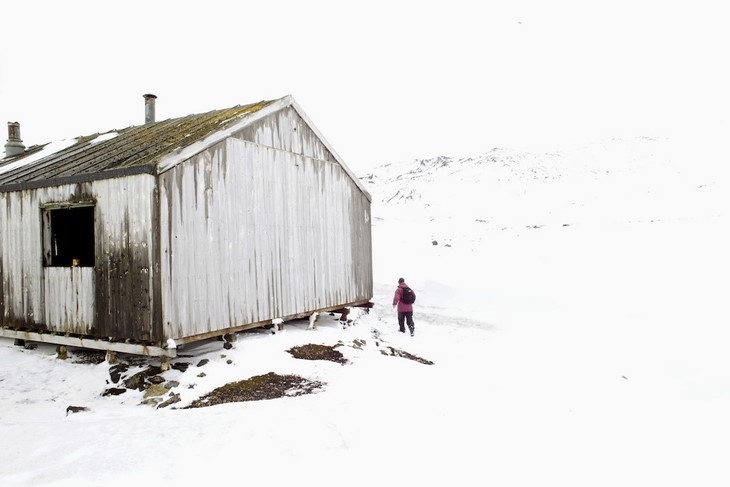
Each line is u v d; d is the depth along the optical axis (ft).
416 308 58.29
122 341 28.94
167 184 27.91
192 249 29.45
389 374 28.76
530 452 16.83
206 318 30.22
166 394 25.31
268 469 15.11
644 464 15.87
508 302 58.39
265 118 36.47
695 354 36.47
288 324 41.81
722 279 57.11
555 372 33.47
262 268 35.45
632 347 39.83
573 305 54.70
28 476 14.71
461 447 17.12
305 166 41.04
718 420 20.63
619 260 72.49
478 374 31.83
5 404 24.99
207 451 16.43
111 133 46.52
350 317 46.01
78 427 19.44
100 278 29.78
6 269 34.78
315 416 19.94
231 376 27.07
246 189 34.27
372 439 17.61
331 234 44.27
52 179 31.45
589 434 18.78
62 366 30.71
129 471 14.94
